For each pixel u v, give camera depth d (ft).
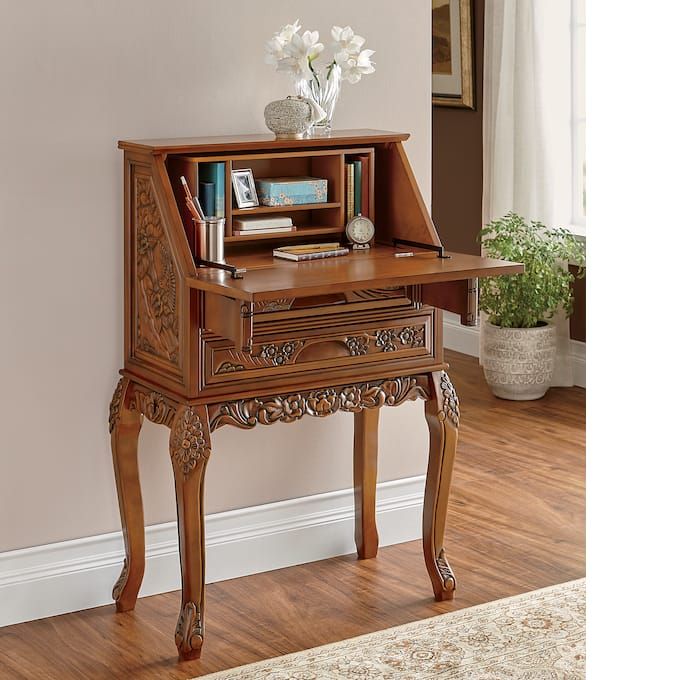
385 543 11.96
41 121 9.52
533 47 17.98
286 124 9.86
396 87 11.44
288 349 9.28
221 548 10.91
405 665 8.94
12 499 9.86
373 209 10.51
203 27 10.22
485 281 17.94
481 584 10.78
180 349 8.98
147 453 10.48
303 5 10.75
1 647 9.44
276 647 9.39
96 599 10.34
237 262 9.56
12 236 9.53
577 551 11.67
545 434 16.20
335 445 11.59
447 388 10.16
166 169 9.46
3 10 9.21
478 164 20.77
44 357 9.85
